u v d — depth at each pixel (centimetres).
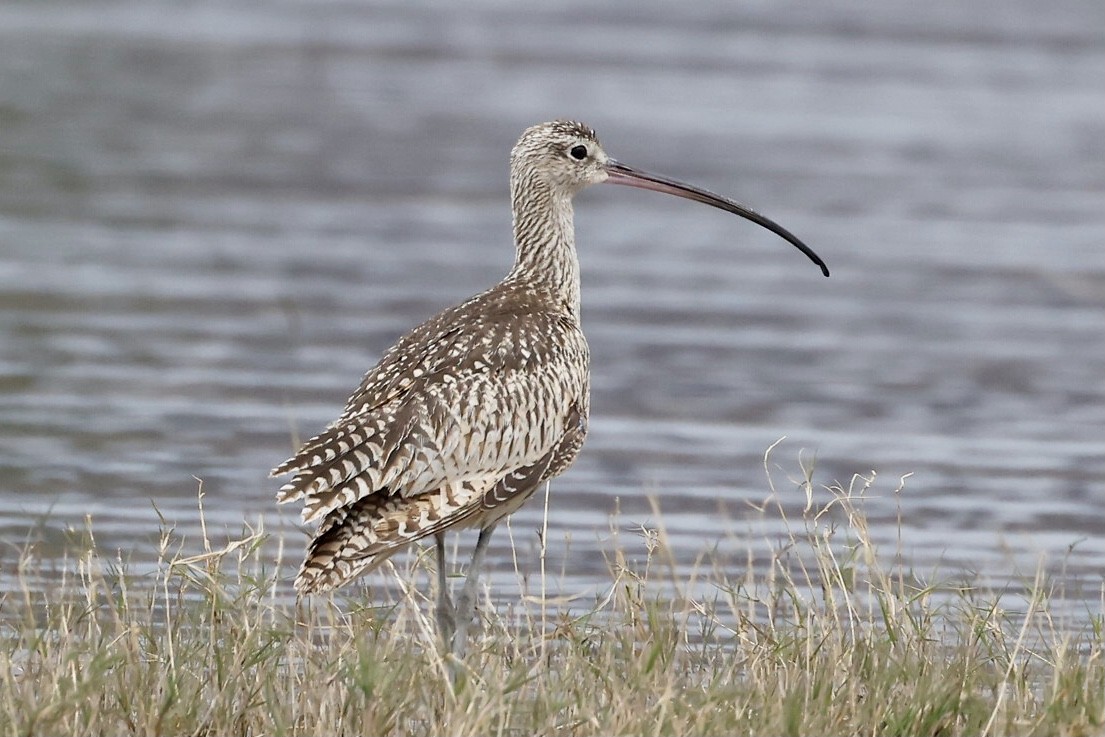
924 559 1631
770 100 4556
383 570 1459
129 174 3506
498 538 1670
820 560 1273
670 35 5756
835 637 1200
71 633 1176
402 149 3922
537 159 1414
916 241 3153
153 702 1075
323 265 2878
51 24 5447
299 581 1143
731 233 3272
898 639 1230
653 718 1053
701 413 2167
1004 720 1094
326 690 1080
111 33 5331
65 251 2886
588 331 2534
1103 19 6238
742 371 2367
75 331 2416
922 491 1867
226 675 1116
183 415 2052
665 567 1566
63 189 3338
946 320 2673
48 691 1064
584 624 1240
